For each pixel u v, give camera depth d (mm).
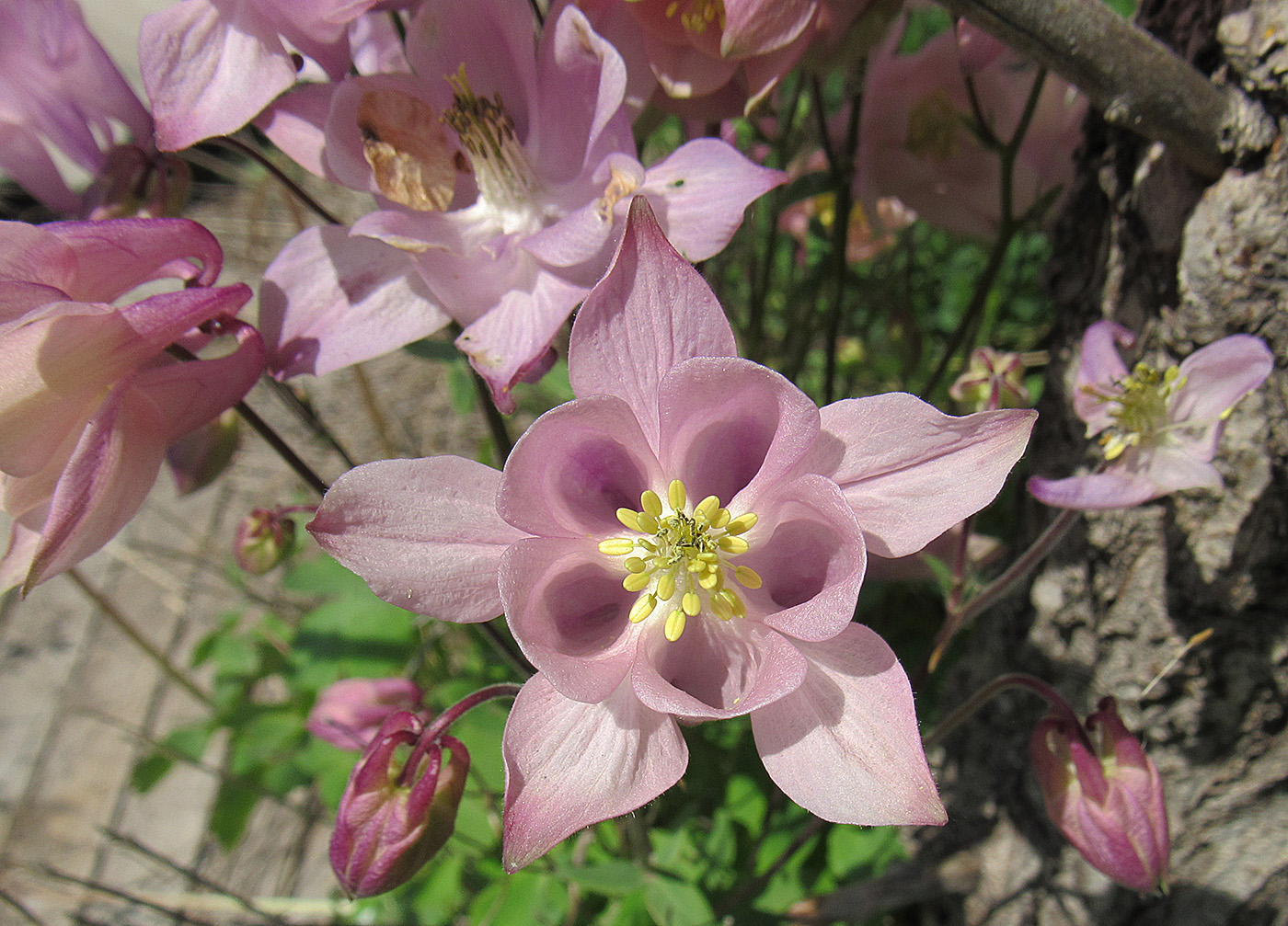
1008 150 152
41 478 91
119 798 269
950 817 182
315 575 205
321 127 107
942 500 82
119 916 240
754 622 97
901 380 220
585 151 105
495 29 103
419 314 104
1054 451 150
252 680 228
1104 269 141
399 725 102
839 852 171
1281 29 106
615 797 82
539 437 79
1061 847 159
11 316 82
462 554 85
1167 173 125
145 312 89
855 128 150
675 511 95
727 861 172
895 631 196
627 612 103
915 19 262
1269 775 140
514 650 146
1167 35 129
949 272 262
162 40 95
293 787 216
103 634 307
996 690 118
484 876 181
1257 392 117
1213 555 126
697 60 101
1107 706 109
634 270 83
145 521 326
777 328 250
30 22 104
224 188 375
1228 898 151
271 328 104
